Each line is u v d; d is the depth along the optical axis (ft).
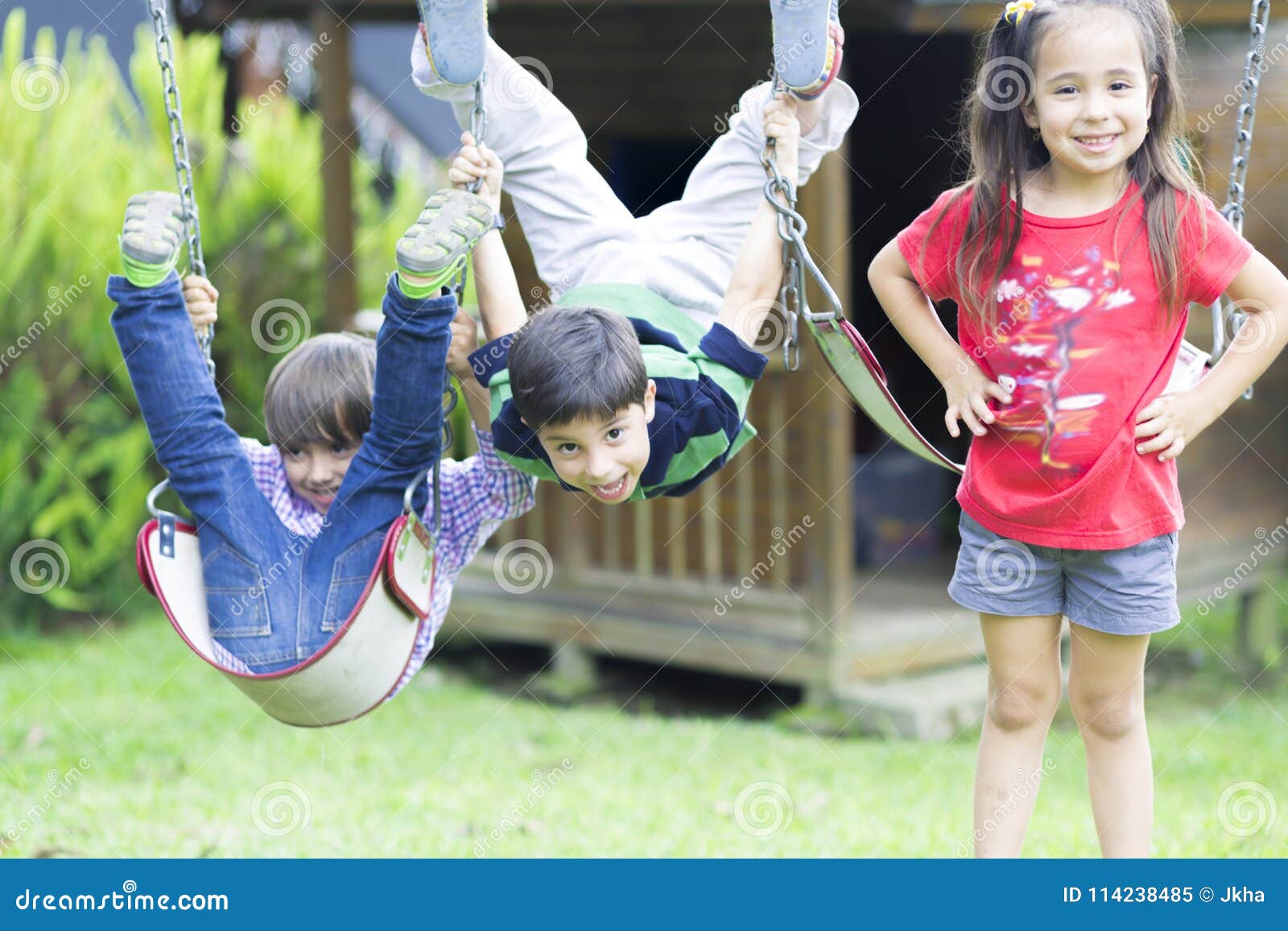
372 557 14.49
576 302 14.73
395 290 13.46
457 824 24.36
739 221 15.61
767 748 30.09
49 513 39.47
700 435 13.80
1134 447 14.70
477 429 15.52
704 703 34.65
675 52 37.09
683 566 35.27
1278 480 39.50
